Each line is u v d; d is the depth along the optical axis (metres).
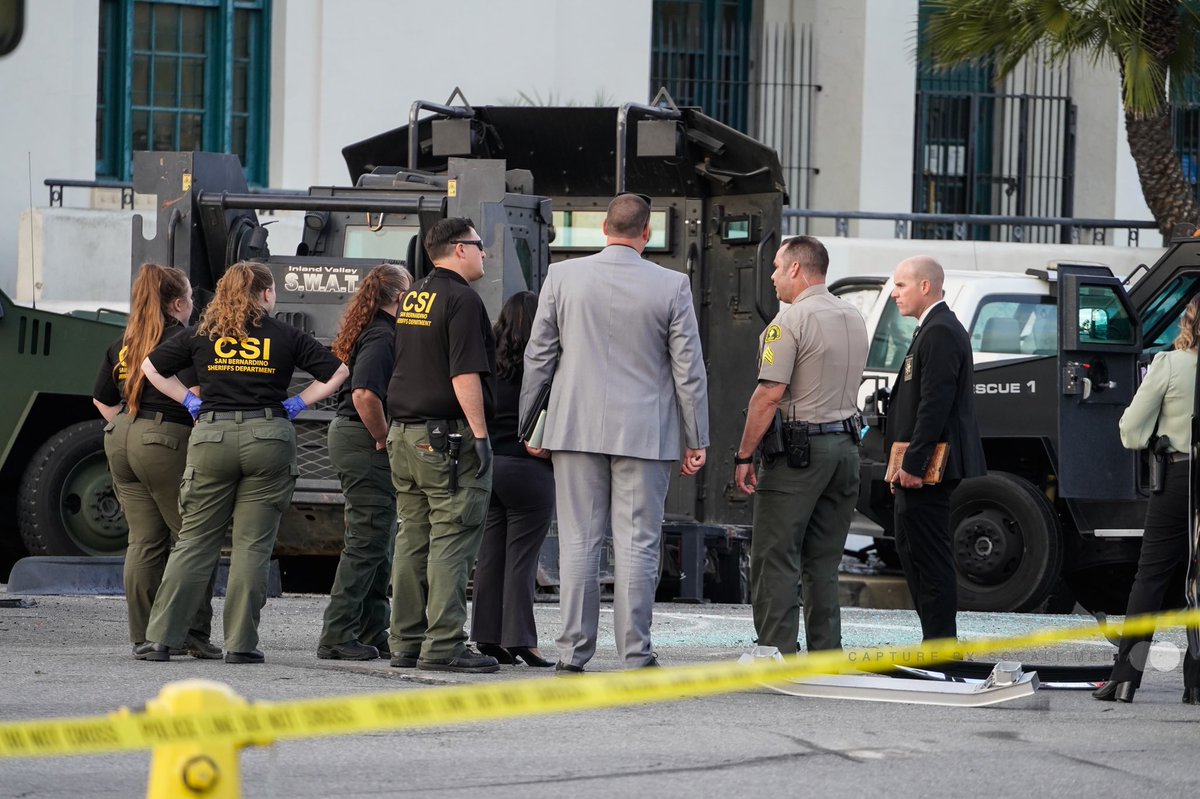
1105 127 65.38
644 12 59.47
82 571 30.34
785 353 20.42
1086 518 33.28
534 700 10.77
